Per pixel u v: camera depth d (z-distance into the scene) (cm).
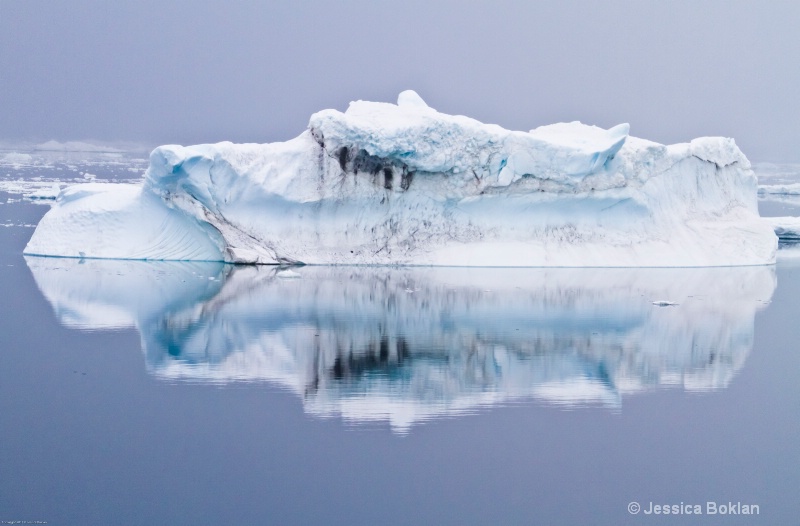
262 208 3675
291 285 3250
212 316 2706
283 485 1545
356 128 3550
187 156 3494
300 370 2144
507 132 3647
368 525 1430
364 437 1750
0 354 2264
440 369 2175
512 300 3039
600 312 2884
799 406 1978
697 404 1984
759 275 3744
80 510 1452
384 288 3209
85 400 1925
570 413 1909
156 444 1697
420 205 3719
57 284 3200
